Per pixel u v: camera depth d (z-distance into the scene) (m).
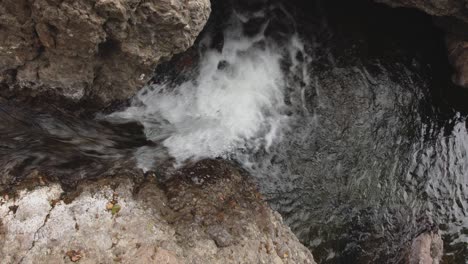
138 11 4.03
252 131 6.31
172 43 4.48
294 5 7.35
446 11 6.18
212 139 6.00
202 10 4.34
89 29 3.96
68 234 4.36
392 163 6.66
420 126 7.02
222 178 5.49
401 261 6.06
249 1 7.14
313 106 6.78
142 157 5.36
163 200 4.91
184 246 4.57
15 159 4.81
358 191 6.37
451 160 6.96
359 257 6.08
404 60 7.34
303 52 7.21
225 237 4.81
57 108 5.07
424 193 6.64
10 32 4.16
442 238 6.41
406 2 6.24
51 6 3.80
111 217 4.56
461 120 7.25
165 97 6.13
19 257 4.16
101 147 5.27
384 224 6.29
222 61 6.82
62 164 4.93
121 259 4.30
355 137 6.67
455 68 7.22
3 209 4.43
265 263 4.86
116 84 4.91
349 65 7.18
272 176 6.02
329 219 6.10
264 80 6.87
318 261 5.88
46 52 4.38
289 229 5.61
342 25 7.37
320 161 6.38
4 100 4.87
